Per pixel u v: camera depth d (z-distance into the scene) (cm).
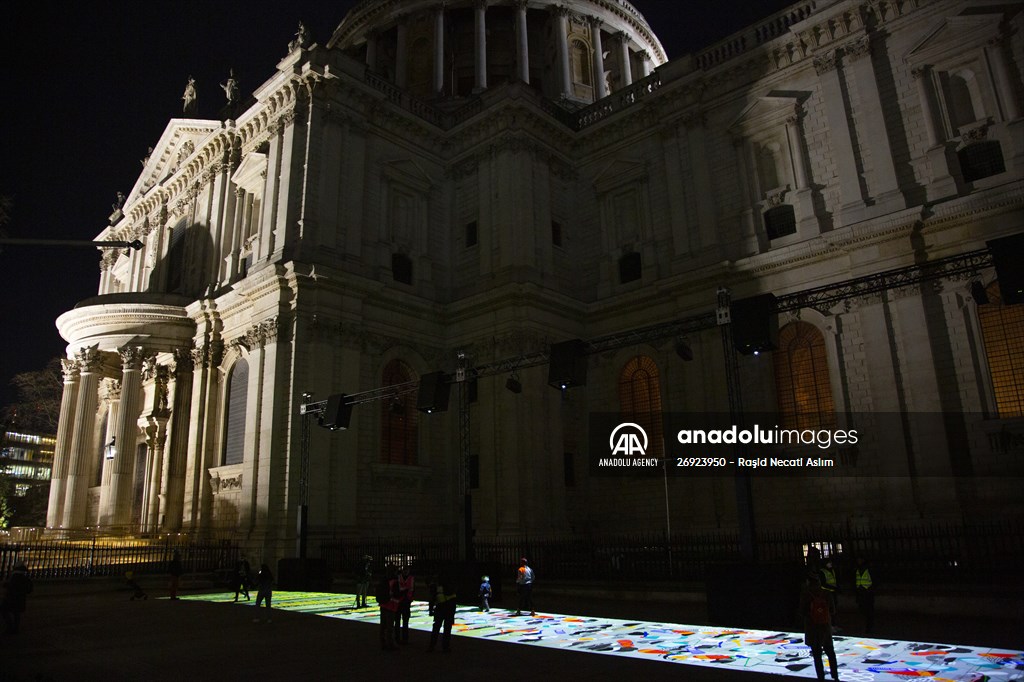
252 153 3709
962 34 2784
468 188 3862
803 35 3188
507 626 1691
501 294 3394
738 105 3400
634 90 3862
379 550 2752
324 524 2891
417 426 3428
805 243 2970
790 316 2991
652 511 3272
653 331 2061
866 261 2819
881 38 3003
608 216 3809
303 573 2577
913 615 1694
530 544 2634
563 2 5694
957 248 2622
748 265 3136
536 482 3194
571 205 3925
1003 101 2652
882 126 2898
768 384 3030
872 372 2719
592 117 4059
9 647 1441
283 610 2067
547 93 5716
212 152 4125
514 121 3703
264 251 3316
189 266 4097
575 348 2136
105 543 3180
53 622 1828
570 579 2323
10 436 7019
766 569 1617
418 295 3597
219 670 1197
